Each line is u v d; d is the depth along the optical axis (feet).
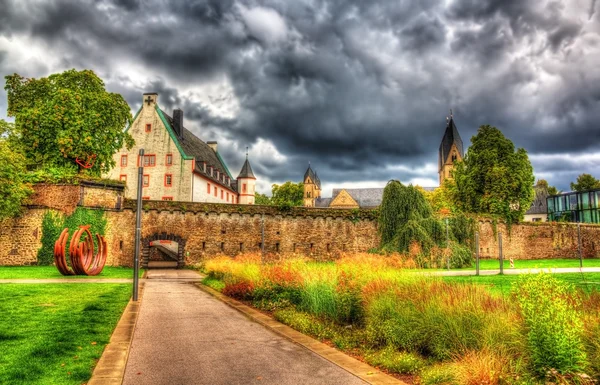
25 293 49.62
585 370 18.15
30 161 122.01
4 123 118.32
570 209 202.80
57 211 111.55
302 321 34.06
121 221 120.88
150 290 61.72
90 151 127.44
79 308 39.22
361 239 137.18
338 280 39.14
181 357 24.56
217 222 129.59
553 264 114.93
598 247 154.92
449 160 338.13
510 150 156.15
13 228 108.78
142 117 179.73
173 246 160.76
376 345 27.32
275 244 132.77
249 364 23.22
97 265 92.58
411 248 102.78
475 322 23.63
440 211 139.74
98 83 137.69
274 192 327.47
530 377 18.53
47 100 126.52
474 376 18.49
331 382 20.26
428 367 22.22
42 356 22.16
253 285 49.70
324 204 391.65
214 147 256.73
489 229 144.77
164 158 176.24
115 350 24.82
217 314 40.40
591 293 25.45
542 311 19.51
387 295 30.58
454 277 64.49
